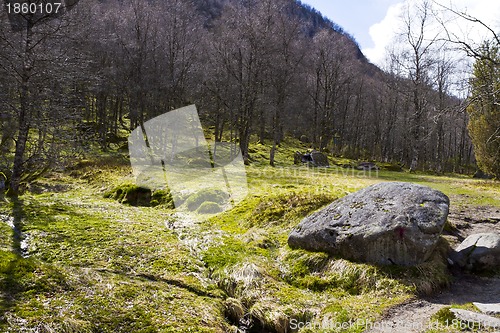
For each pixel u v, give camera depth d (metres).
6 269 5.05
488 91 11.67
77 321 4.20
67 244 6.68
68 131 13.13
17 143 10.72
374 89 53.81
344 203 7.40
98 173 16.77
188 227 8.40
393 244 6.11
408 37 30.61
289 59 30.20
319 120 49.62
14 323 3.93
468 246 6.66
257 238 7.95
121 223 8.35
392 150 51.41
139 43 30.27
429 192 6.75
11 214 8.20
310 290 6.05
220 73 29.08
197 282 5.96
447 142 59.19
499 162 19.34
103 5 35.53
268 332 5.09
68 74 11.64
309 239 7.04
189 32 32.03
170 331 4.32
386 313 4.94
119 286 5.28
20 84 10.66
